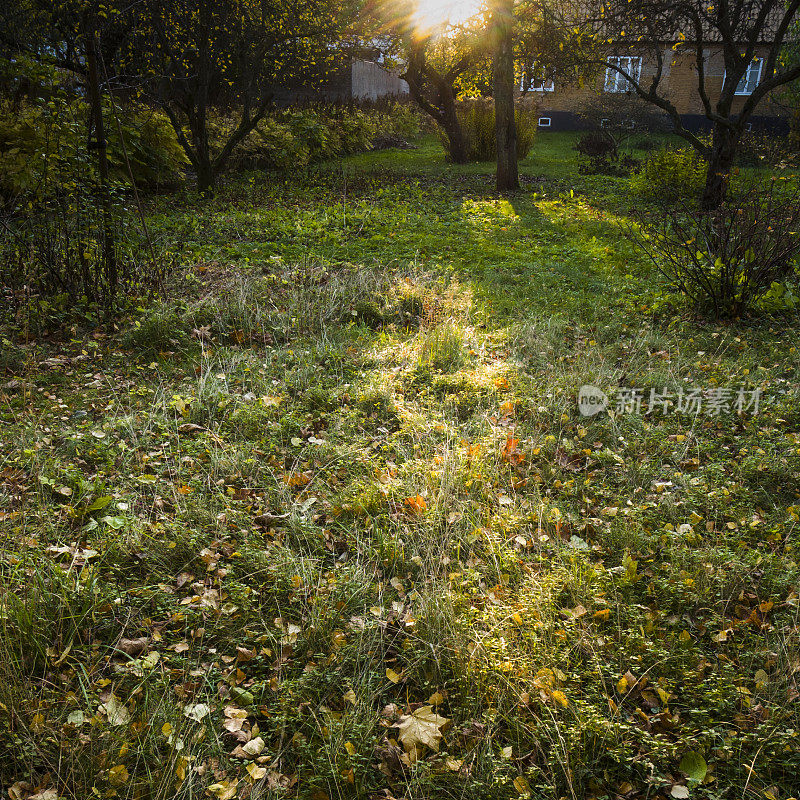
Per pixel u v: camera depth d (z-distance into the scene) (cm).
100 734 228
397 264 842
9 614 270
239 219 1116
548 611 279
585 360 555
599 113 2622
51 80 654
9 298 638
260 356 571
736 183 1318
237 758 228
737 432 446
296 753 229
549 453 419
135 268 720
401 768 224
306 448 420
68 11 1144
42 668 259
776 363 559
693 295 692
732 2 1355
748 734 229
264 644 274
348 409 471
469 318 660
